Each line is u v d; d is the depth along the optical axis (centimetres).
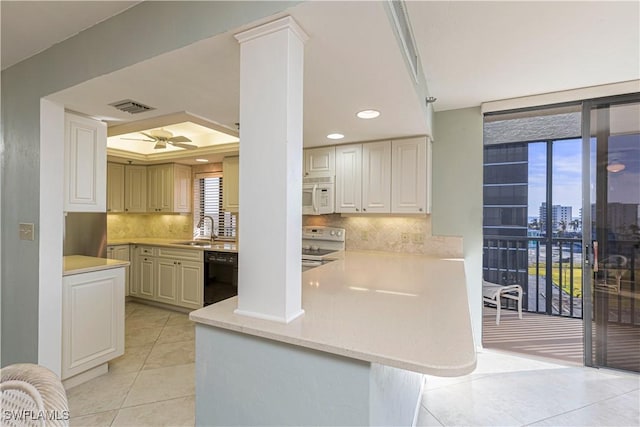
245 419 117
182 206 482
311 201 336
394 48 132
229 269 382
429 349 94
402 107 208
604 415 201
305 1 104
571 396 222
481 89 259
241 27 118
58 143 207
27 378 69
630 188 253
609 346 261
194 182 497
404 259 289
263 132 118
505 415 201
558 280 400
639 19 161
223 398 122
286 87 113
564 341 320
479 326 300
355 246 349
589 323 267
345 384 99
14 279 214
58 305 209
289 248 116
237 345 119
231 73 157
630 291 254
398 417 139
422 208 287
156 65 148
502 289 378
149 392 220
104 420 190
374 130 269
